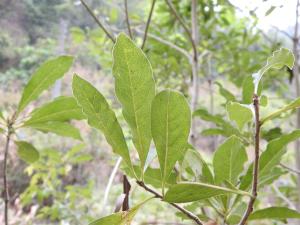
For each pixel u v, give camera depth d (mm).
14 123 371
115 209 250
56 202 834
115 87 199
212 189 199
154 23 896
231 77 938
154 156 223
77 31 915
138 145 207
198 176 277
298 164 719
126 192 274
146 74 198
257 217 277
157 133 197
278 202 828
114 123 211
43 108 369
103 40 942
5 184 362
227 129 413
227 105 264
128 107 202
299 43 742
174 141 198
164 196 203
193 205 315
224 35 924
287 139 273
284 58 215
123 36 194
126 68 196
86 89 207
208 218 316
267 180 312
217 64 977
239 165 284
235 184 283
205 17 834
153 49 837
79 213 876
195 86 632
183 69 900
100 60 1016
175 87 887
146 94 200
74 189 837
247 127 378
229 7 867
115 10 867
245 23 928
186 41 873
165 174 204
